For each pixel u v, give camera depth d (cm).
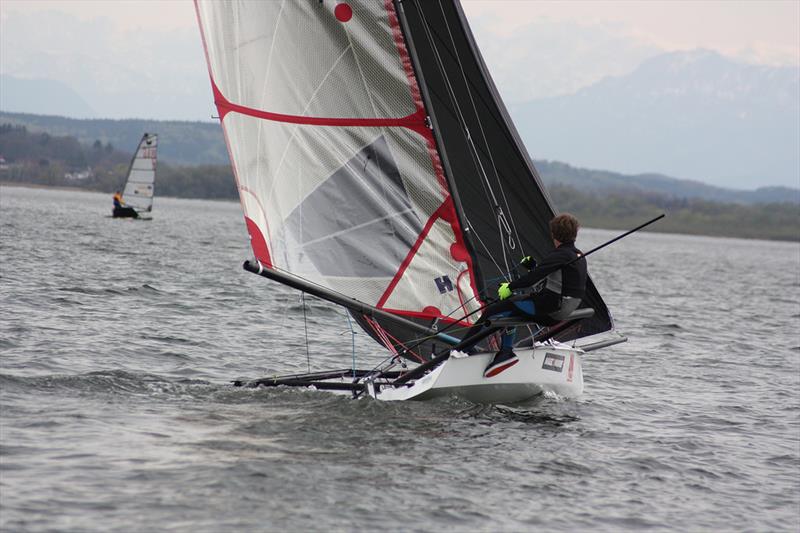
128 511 2594
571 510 2894
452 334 4228
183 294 8262
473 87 4138
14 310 6225
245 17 3959
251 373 4900
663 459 3562
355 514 2692
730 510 3031
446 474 3114
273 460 3116
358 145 4072
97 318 6294
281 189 4016
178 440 3281
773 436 4147
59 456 3014
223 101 3956
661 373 5822
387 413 3809
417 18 4134
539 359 4100
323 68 4022
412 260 4138
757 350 7331
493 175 4234
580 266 3791
